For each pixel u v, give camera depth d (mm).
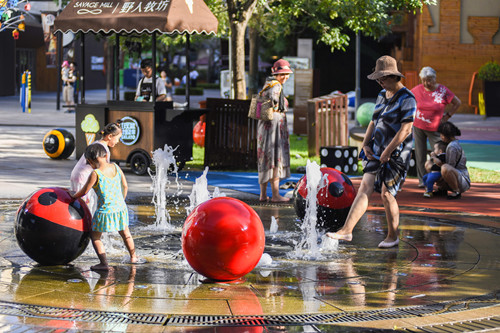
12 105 36812
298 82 24312
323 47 52625
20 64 54031
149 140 14375
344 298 6168
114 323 5395
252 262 6496
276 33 30812
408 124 7891
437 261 7547
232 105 15703
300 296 6211
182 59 82125
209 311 5746
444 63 34219
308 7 22922
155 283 6566
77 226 7012
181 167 15297
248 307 5867
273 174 11180
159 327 5320
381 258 7672
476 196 12164
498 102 30406
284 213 10312
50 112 32000
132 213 10086
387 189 8086
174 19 13906
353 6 21203
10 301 5934
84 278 6703
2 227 8875
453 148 11750
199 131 19578
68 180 13078
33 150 17906
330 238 8125
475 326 5426
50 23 34531
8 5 22672
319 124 18359
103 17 14383
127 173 14602
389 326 5402
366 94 52969
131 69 66688
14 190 11773
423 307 5906
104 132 7656
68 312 5668
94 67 63875
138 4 14297
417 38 36375
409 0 20016
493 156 18453
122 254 7676
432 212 10555
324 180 8789
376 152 8117
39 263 7180
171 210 10383
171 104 14938
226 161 15836
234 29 18969
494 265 7391
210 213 6453
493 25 33812
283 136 11242
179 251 7863
